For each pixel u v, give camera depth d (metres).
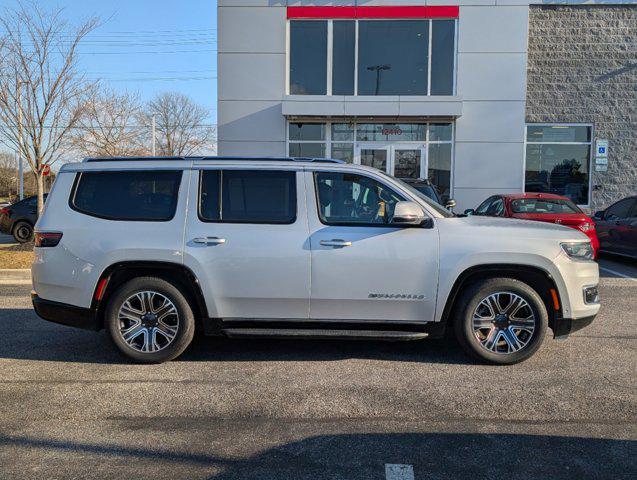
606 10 16.66
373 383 4.93
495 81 16.39
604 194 17.09
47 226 5.44
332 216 5.38
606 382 4.93
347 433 3.95
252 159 5.54
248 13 16.38
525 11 16.20
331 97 15.88
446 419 4.18
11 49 11.80
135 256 5.28
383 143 16.81
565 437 3.89
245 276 5.28
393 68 16.56
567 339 6.32
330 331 5.33
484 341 5.38
